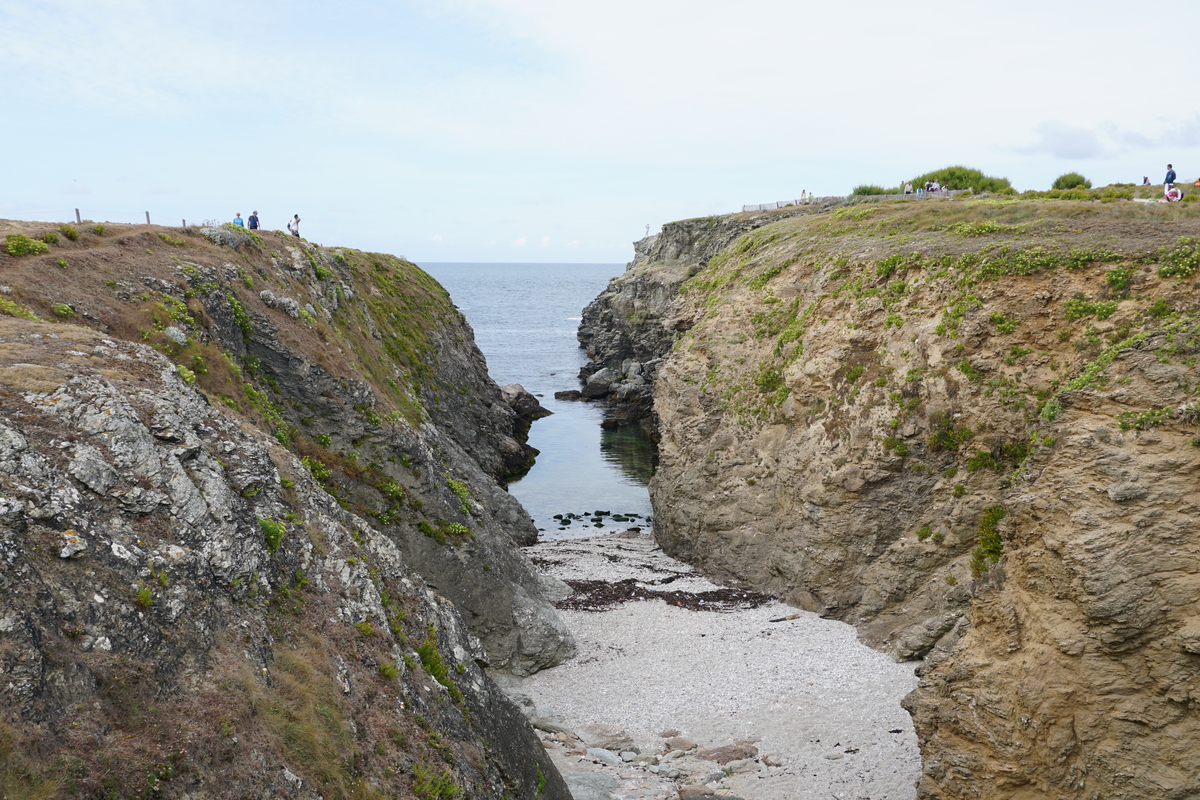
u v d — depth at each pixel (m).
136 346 18.25
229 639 12.62
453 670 18.70
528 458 70.81
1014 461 31.42
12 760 8.42
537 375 120.25
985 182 71.12
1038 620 16.97
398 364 52.19
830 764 22.91
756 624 34.81
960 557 32.22
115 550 11.64
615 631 34.47
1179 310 27.34
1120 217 36.75
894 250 39.50
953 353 33.62
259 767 11.08
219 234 33.56
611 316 104.31
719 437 44.34
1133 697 15.36
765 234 57.50
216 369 24.91
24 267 22.91
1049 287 31.47
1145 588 15.19
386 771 13.42
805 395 39.72
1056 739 16.19
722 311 49.84
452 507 31.31
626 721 27.11
